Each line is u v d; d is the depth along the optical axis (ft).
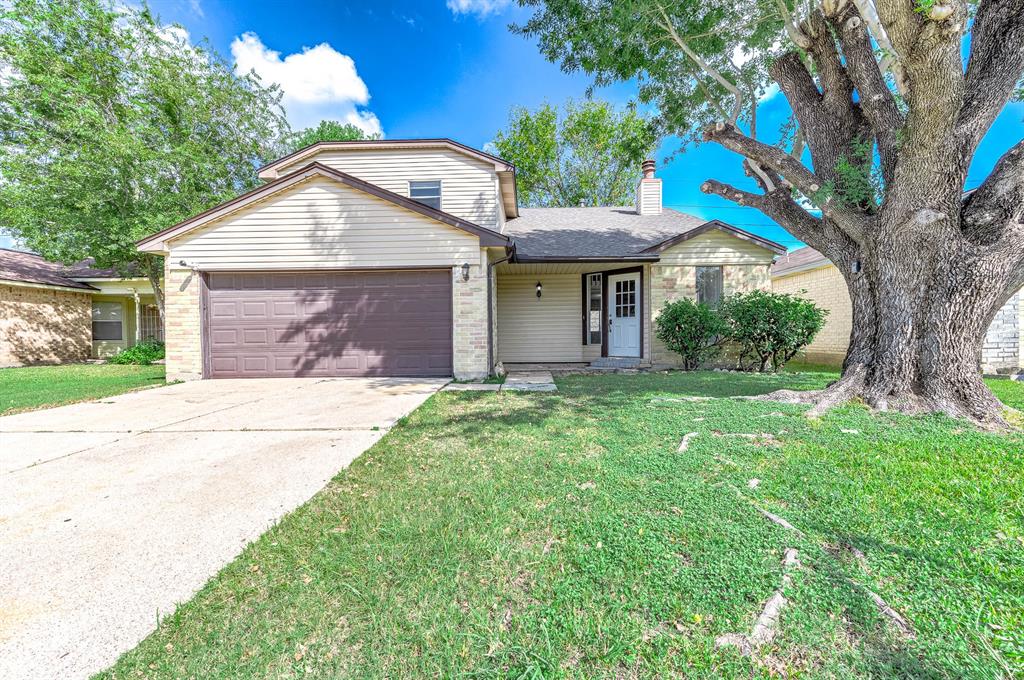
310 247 27.07
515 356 39.22
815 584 5.82
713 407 16.71
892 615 5.23
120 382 27.63
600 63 23.16
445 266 27.20
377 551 6.93
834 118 17.94
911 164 14.87
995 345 30.35
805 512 7.91
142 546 7.22
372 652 4.90
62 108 37.83
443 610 5.53
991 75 14.40
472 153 34.55
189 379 27.09
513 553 6.75
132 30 41.37
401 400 19.79
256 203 26.94
